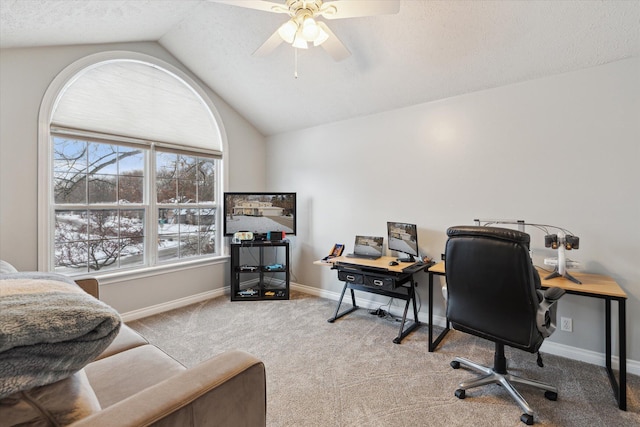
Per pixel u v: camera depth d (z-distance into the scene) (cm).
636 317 213
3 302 70
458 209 287
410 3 220
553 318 173
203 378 86
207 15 278
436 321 301
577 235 232
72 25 235
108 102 297
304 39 188
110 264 303
